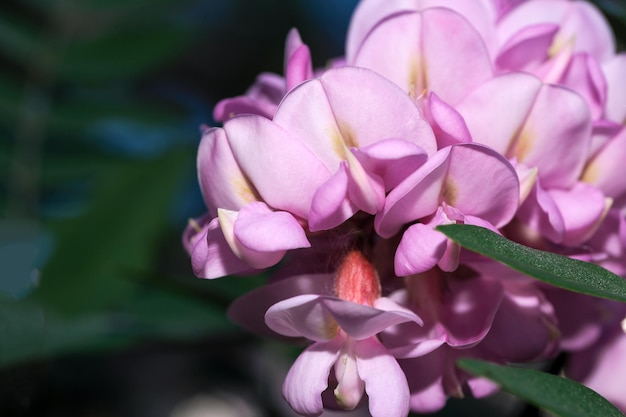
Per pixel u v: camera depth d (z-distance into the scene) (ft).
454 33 0.98
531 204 0.97
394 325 0.96
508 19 1.06
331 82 0.94
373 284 0.96
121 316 1.15
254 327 1.00
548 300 1.02
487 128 0.97
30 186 1.28
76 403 1.38
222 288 1.16
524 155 0.98
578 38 1.06
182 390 1.65
